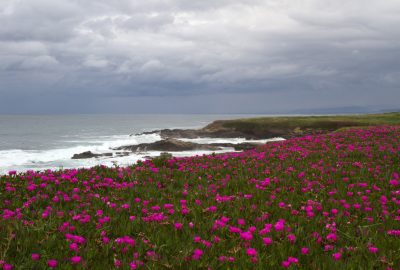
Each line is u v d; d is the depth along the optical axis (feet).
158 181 35.99
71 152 217.97
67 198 27.55
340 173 41.63
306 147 66.54
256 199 29.40
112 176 37.35
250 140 318.86
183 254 16.84
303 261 17.13
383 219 24.26
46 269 15.06
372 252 17.56
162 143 228.02
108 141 307.99
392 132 82.48
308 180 37.22
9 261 15.52
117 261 15.66
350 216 25.22
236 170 42.60
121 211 24.94
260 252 17.92
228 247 18.42
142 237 19.36
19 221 20.67
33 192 29.50
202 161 51.31
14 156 197.06
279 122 351.05
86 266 15.44
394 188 35.01
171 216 23.88
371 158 52.39
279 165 46.32
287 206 26.78
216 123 379.55
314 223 22.85
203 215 24.31
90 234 19.94
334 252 18.15
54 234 18.83
